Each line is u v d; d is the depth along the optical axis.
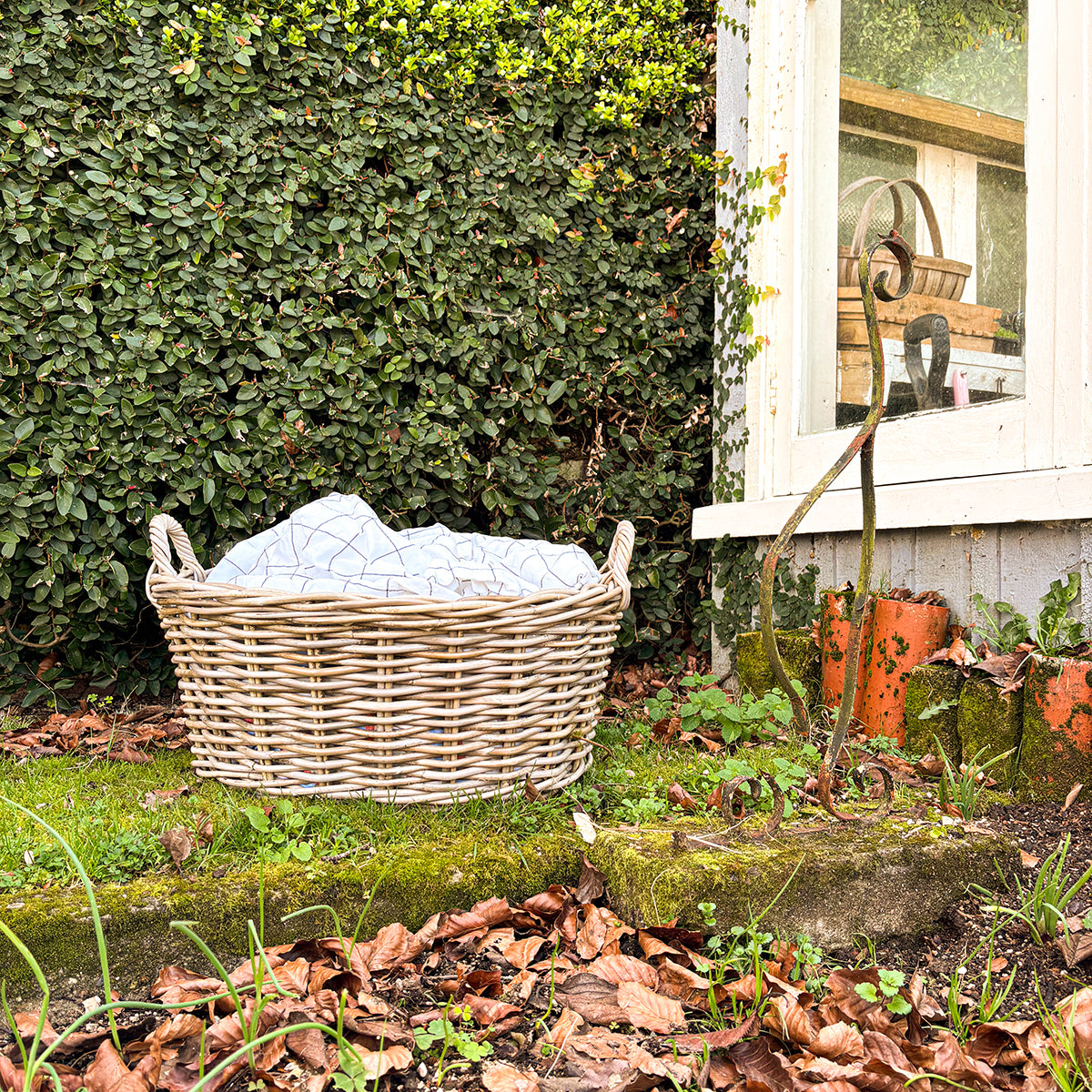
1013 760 1.92
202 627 1.77
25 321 2.50
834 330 2.89
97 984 1.38
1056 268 2.08
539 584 1.95
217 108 2.69
